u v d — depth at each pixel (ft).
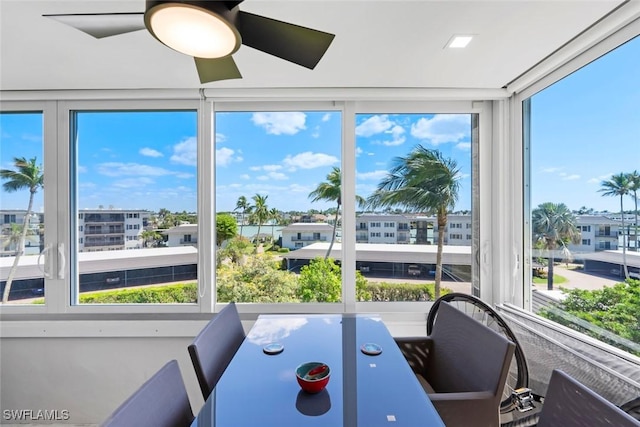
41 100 6.34
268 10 3.73
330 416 2.86
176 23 2.63
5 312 6.44
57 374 6.20
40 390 6.20
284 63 5.13
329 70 5.37
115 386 6.21
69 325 6.10
